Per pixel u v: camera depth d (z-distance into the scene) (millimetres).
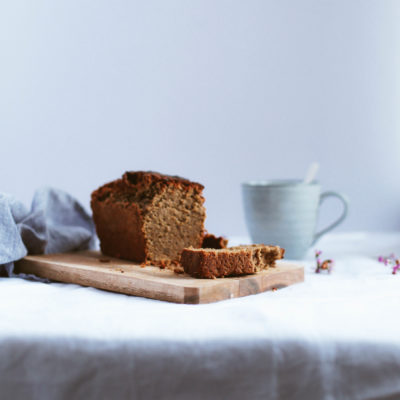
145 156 3291
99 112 3254
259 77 3311
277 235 2025
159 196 1817
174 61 3262
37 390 1078
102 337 1083
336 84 3357
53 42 3197
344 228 3449
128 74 3248
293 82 3330
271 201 2004
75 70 3221
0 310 1286
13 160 3223
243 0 3260
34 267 1811
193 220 1879
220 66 3287
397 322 1174
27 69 3191
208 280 1480
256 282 1521
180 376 1060
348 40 3338
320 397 1063
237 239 2508
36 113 3217
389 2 3328
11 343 1083
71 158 3258
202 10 3246
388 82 3385
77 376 1064
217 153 3330
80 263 1771
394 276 1724
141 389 1062
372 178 3439
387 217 3480
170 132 3295
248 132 3334
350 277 1733
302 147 3371
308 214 2025
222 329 1113
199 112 3299
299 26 3303
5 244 1724
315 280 1693
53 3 3178
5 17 3152
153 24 3232
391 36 3355
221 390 1064
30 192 3238
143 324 1148
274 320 1164
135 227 1828
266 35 3293
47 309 1300
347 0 3314
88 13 3197
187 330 1109
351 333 1106
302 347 1072
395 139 3422
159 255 1835
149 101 3270
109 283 1570
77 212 2176
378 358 1073
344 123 3385
